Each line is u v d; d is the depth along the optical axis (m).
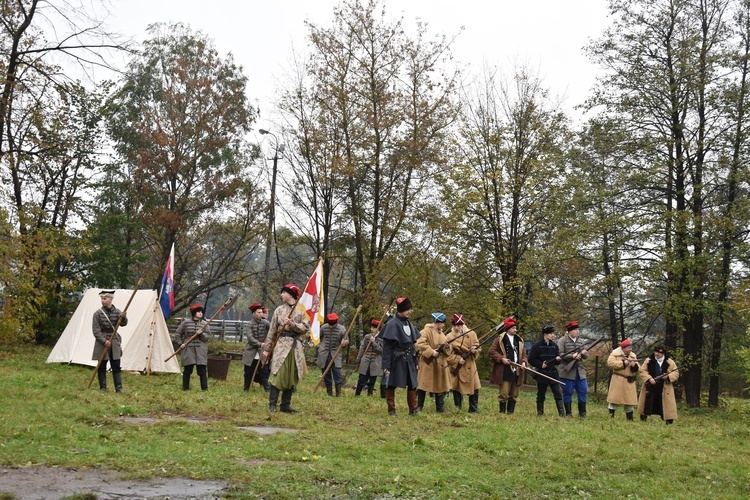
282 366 11.96
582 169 28.55
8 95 24.86
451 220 29.86
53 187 31.56
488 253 30.73
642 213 26.97
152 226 36.12
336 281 42.41
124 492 6.21
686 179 27.58
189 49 37.34
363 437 9.80
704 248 26.36
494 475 7.95
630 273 26.23
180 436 9.00
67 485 6.28
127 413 10.91
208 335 15.77
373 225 30.97
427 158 30.17
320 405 13.55
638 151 27.34
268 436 9.45
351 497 6.59
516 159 30.31
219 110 36.84
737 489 8.29
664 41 27.78
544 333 15.31
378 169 30.64
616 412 18.91
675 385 29.08
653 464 9.26
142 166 35.88
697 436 13.01
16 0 25.06
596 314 31.03
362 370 17.80
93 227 31.61
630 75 27.36
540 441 10.33
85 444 8.01
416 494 6.84
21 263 24.81
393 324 12.70
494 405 17.09
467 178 29.98
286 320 12.09
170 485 6.54
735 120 26.05
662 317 29.09
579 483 7.93
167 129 36.69
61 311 30.77
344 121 30.56
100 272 31.45
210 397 13.66
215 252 42.16
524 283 29.03
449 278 30.56
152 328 19.20
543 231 30.45
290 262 34.12
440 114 30.47
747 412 22.47
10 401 10.91
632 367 16.28
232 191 36.91
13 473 6.55
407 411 13.57
